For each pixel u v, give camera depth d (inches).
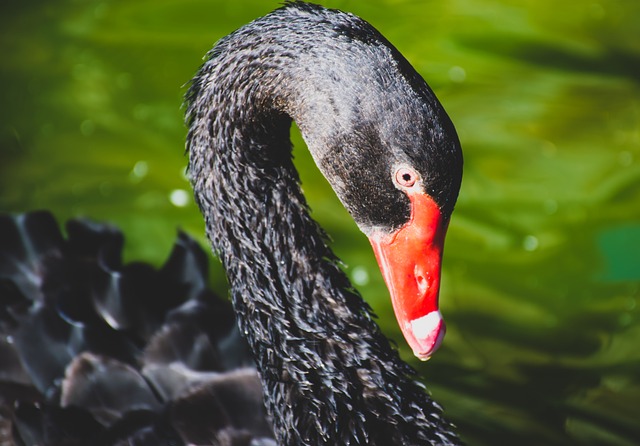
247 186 211.5
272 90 195.0
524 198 359.9
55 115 398.9
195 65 425.7
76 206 353.7
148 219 349.7
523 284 325.4
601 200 359.3
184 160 380.5
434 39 440.1
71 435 227.9
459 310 315.3
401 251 196.7
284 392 218.5
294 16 195.5
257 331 221.6
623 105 404.8
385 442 216.4
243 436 228.8
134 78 419.5
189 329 248.4
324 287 218.5
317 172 374.9
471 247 340.5
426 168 187.5
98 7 466.9
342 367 216.8
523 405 279.0
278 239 215.5
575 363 295.3
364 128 188.1
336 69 188.1
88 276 265.0
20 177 367.2
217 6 465.4
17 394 244.2
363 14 454.9
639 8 467.2
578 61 430.6
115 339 251.0
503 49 436.1
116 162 376.8
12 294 265.3
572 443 265.1
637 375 290.2
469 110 399.5
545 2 473.4
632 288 323.0
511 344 302.4
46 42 440.8
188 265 272.7
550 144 384.5
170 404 234.7
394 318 313.9
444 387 285.6
